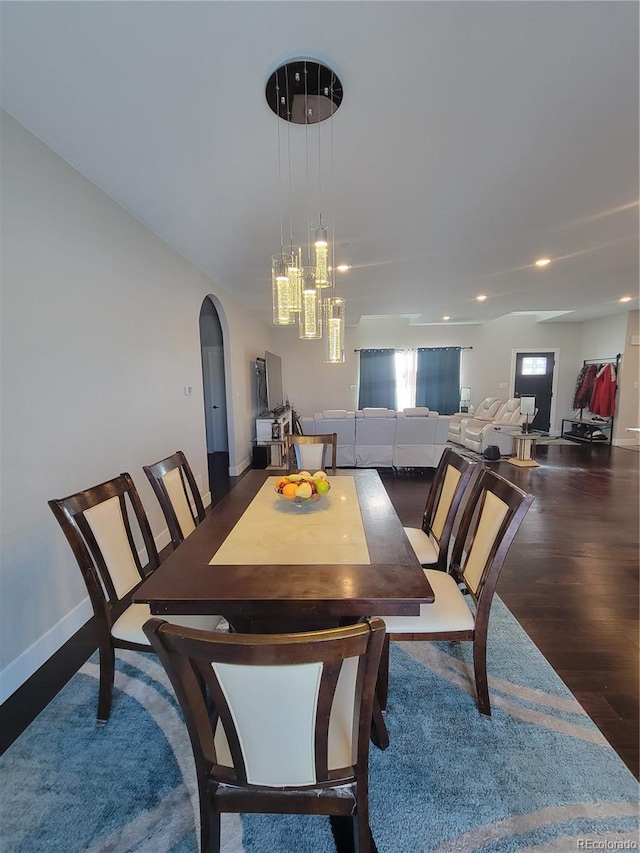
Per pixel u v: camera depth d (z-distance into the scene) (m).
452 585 1.68
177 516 1.94
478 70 1.41
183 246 3.16
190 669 0.74
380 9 1.16
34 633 1.73
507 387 8.42
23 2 1.10
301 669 0.71
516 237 3.11
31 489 1.72
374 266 3.89
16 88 1.44
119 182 2.15
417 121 1.69
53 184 1.85
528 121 1.70
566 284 4.73
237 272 3.95
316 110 1.59
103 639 1.42
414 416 5.28
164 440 3.04
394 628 1.45
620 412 7.10
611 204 2.55
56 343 1.87
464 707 1.53
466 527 1.79
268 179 2.16
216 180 2.15
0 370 1.57
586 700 1.55
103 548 1.47
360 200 2.43
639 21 1.21
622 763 1.29
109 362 2.30
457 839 1.08
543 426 8.39
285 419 6.78
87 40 1.24
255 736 0.79
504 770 1.27
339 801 0.86
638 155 1.99
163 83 1.43
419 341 8.50
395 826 1.12
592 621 2.06
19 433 1.66
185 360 3.48
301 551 1.36
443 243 3.24
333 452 2.99
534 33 1.25
